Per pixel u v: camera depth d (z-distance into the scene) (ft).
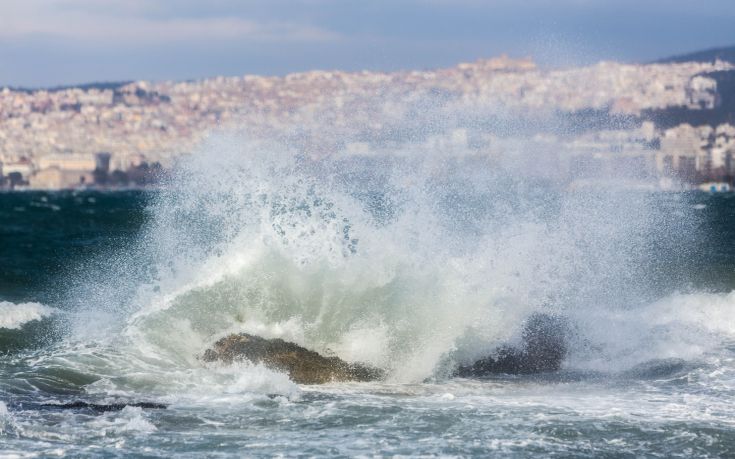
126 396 122.21
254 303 150.51
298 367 136.77
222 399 121.39
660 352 159.22
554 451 98.17
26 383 126.52
